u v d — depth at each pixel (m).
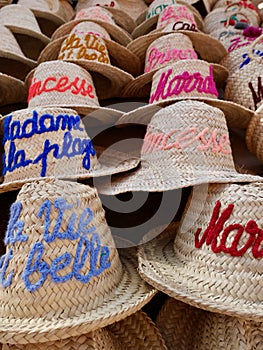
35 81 0.96
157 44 1.10
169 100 0.88
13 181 0.73
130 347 0.73
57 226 0.61
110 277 0.66
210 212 0.70
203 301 0.61
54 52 1.17
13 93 1.15
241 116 0.98
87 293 0.61
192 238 0.72
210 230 0.68
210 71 0.99
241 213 0.66
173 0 1.39
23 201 0.64
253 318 0.58
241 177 0.71
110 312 0.59
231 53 1.19
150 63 1.10
